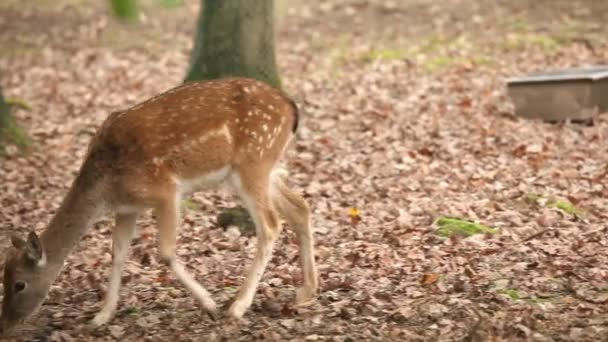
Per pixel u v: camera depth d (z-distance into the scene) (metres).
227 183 9.95
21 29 29.23
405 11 29.72
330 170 15.39
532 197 13.48
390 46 25.55
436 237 11.92
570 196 13.48
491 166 15.23
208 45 16.17
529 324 9.06
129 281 11.03
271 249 9.83
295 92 21.06
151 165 9.42
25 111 20.23
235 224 12.87
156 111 9.55
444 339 8.83
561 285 10.17
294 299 10.20
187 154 9.53
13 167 15.98
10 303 9.35
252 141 9.80
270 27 16.27
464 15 28.61
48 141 17.69
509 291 9.98
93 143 9.64
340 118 18.58
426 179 14.72
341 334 9.03
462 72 22.27
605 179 14.38
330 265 11.21
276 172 10.20
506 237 11.93
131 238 9.82
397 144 16.64
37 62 25.48
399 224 12.58
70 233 9.59
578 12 27.89
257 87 9.99
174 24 29.38
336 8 30.81
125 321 9.71
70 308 10.24
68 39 27.91
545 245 11.51
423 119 18.19
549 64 22.59
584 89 17.23
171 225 9.51
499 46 24.70
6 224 13.39
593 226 12.29
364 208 13.54
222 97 9.76
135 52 26.23
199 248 12.10
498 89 20.36
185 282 9.51
